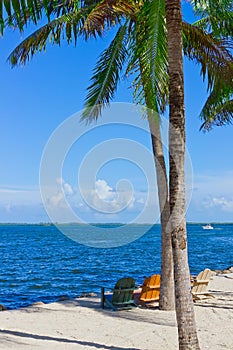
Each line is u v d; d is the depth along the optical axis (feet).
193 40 33.94
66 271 85.46
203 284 37.70
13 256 138.10
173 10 21.61
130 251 164.76
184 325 20.31
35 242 247.70
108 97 35.60
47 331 27.71
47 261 115.65
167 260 33.45
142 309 33.86
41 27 34.19
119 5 32.60
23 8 17.07
